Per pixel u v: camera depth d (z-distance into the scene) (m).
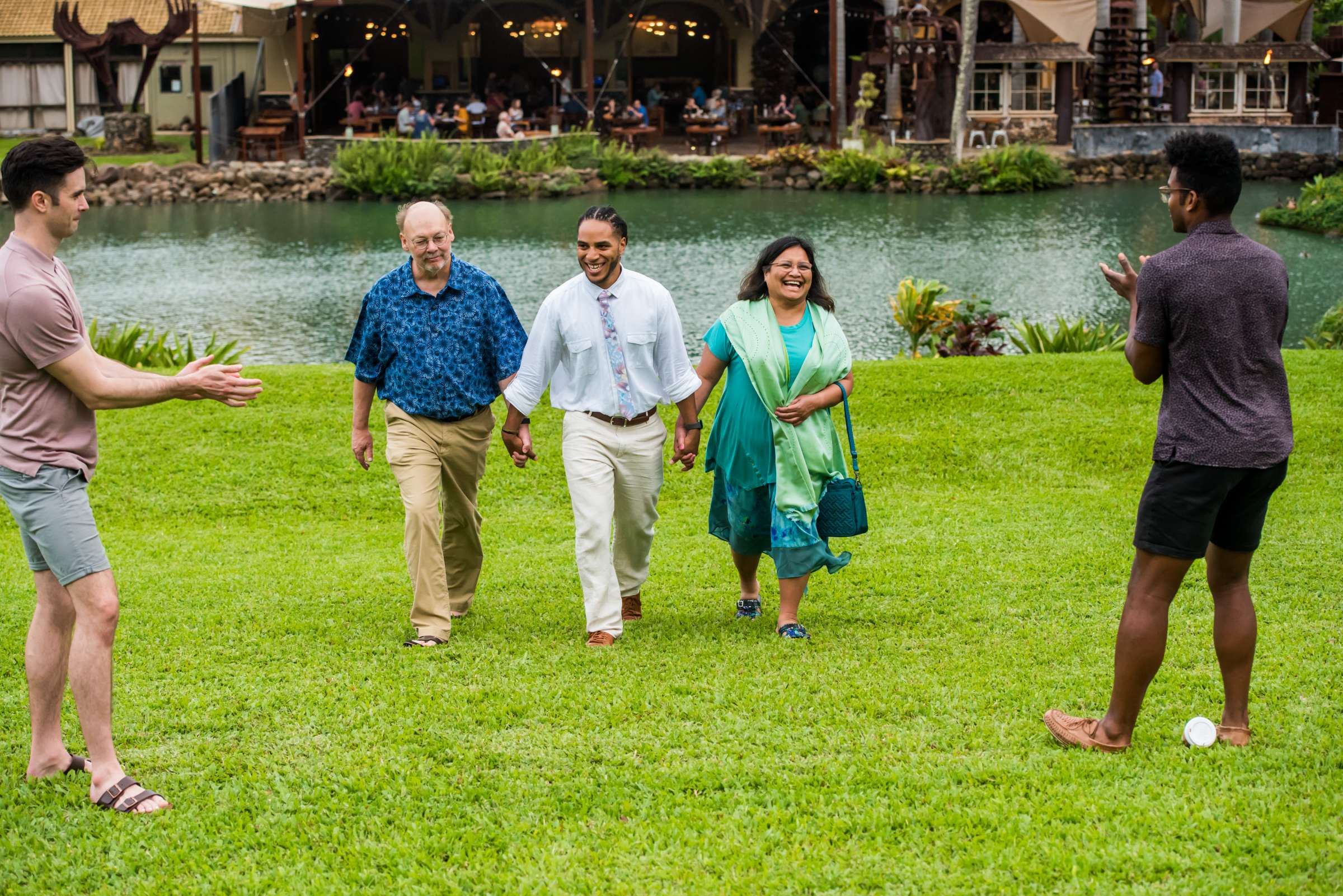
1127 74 37.72
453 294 5.90
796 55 43.47
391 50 43.84
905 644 5.64
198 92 36.09
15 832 3.92
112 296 20.25
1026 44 37.28
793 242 5.70
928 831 3.82
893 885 3.55
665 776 4.20
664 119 43.72
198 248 25.44
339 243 26.12
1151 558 4.16
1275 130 35.69
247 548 7.97
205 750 4.50
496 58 44.44
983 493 8.98
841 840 3.79
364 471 9.48
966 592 6.49
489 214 30.47
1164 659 5.22
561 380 5.93
